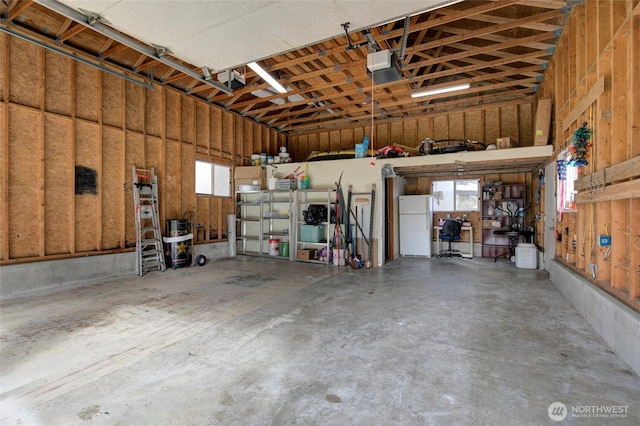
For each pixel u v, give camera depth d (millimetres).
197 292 4590
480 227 8289
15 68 4496
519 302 4102
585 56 3684
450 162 6293
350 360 2518
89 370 2371
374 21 2541
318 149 9914
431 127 8422
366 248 7012
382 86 6789
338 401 1976
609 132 3137
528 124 7453
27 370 2369
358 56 5637
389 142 8938
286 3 2303
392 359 2533
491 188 8141
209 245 7539
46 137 4809
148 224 6316
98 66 5273
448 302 4117
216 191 7863
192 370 2369
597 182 3162
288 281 5320
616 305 2643
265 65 5477
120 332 3100
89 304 3992
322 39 2820
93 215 5387
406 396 2027
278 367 2410
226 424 1764
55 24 4754
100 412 1875
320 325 3289
